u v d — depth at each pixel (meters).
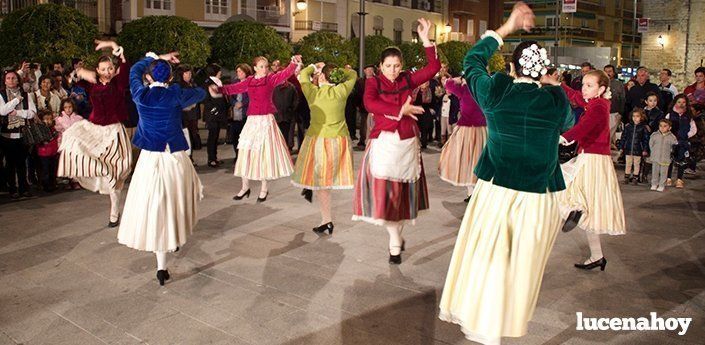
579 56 28.41
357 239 6.71
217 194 8.89
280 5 35.19
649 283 5.51
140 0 28.83
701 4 34.09
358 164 11.46
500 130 3.66
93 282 5.44
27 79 9.64
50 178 8.92
